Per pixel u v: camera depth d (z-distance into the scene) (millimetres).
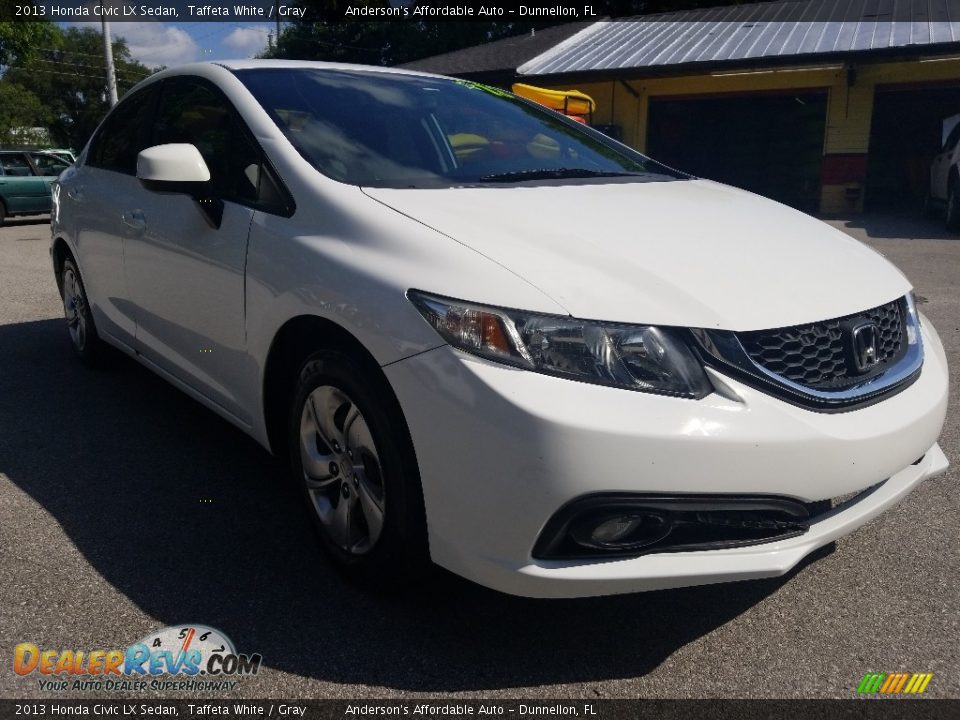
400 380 2057
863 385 2205
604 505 1890
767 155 17156
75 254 4156
